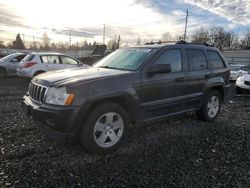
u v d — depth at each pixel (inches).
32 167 134.8
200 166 143.5
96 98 145.7
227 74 246.8
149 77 173.5
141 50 195.0
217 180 129.0
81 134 148.8
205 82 219.8
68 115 138.5
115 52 215.9
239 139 190.4
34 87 161.2
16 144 164.1
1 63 558.3
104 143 154.9
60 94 140.6
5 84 477.7
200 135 195.0
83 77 152.6
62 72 171.0
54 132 143.9
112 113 156.0
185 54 206.1
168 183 124.5
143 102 171.5
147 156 153.9
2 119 219.9
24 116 231.5
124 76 162.1
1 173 127.2
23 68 467.2
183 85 198.2
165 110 188.1
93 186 119.9
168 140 181.5
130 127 206.7
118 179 126.6
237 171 139.1
